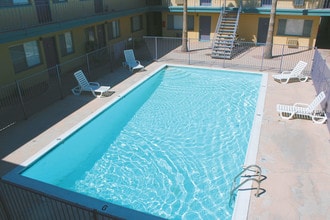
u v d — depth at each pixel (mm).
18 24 15109
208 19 26062
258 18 24391
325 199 8398
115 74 18922
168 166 10555
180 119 13805
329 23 27734
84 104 14609
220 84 17766
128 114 14266
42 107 14258
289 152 10516
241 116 13938
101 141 12023
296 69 17094
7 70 15062
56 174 10047
